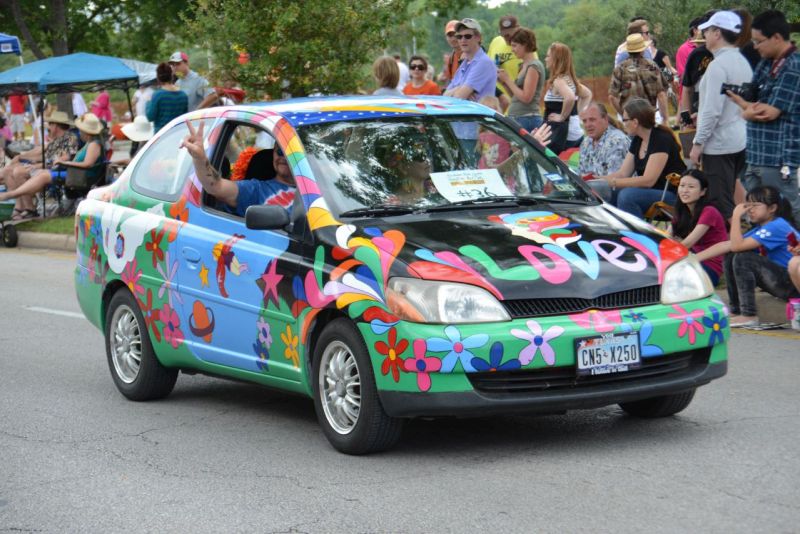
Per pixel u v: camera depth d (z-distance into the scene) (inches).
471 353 287.3
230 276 351.6
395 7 863.7
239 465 317.1
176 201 384.2
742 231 546.6
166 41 1584.6
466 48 649.6
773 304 498.3
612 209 346.3
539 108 692.7
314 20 842.2
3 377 458.0
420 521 261.0
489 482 287.3
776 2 851.4
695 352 314.8
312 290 318.3
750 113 514.0
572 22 2004.2
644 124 546.0
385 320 295.7
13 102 1608.0
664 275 310.3
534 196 351.6
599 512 260.1
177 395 418.9
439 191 341.1
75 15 1606.8
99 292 420.2
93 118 972.6
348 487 289.4
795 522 247.8
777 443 312.2
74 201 997.2
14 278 747.4
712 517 253.1
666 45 1178.0
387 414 300.5
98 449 343.3
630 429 335.0
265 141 379.9
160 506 284.4
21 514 284.8
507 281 295.3
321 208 328.2
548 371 294.7
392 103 372.8
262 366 343.9
